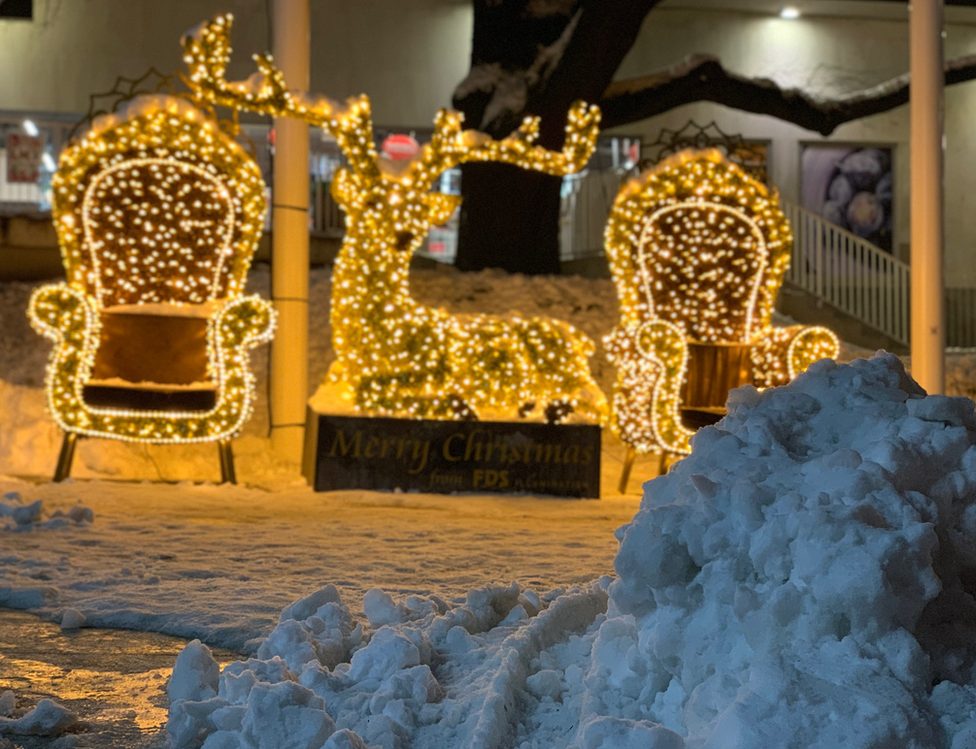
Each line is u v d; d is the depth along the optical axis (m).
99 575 5.01
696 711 2.59
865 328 15.84
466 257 14.02
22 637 4.05
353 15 17.17
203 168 9.37
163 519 6.95
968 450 2.92
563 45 13.33
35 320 8.32
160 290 9.38
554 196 14.07
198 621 4.18
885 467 2.80
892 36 18.39
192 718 2.83
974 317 18.30
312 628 3.57
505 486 8.53
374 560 5.56
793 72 18.14
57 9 16.66
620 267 9.71
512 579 5.11
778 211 9.90
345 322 8.66
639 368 9.10
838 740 2.32
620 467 10.16
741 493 2.75
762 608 2.60
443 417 8.56
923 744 2.35
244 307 8.48
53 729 2.99
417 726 2.89
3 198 16.73
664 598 2.80
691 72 13.98
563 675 3.19
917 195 9.77
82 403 8.34
